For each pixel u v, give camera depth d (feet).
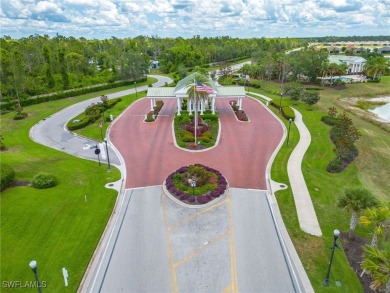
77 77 321.52
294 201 94.43
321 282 63.26
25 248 73.26
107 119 187.62
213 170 110.11
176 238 76.79
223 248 73.15
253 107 221.25
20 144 147.43
